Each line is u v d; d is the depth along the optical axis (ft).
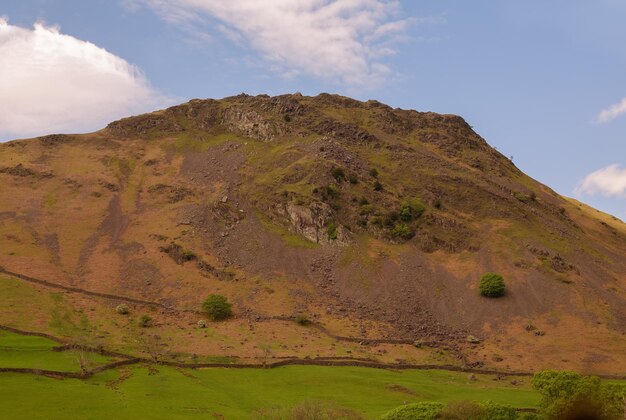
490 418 213.25
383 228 523.70
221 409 247.91
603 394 209.77
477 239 518.78
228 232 527.81
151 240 518.37
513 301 438.40
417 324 419.33
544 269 474.90
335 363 342.44
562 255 509.76
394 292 452.35
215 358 336.29
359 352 367.66
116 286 446.19
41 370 270.67
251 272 474.49
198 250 500.33
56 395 239.71
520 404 279.08
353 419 221.87
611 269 512.22
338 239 506.07
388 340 392.27
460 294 451.12
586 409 202.08
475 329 415.64
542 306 432.66
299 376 310.65
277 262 486.79
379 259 488.44
